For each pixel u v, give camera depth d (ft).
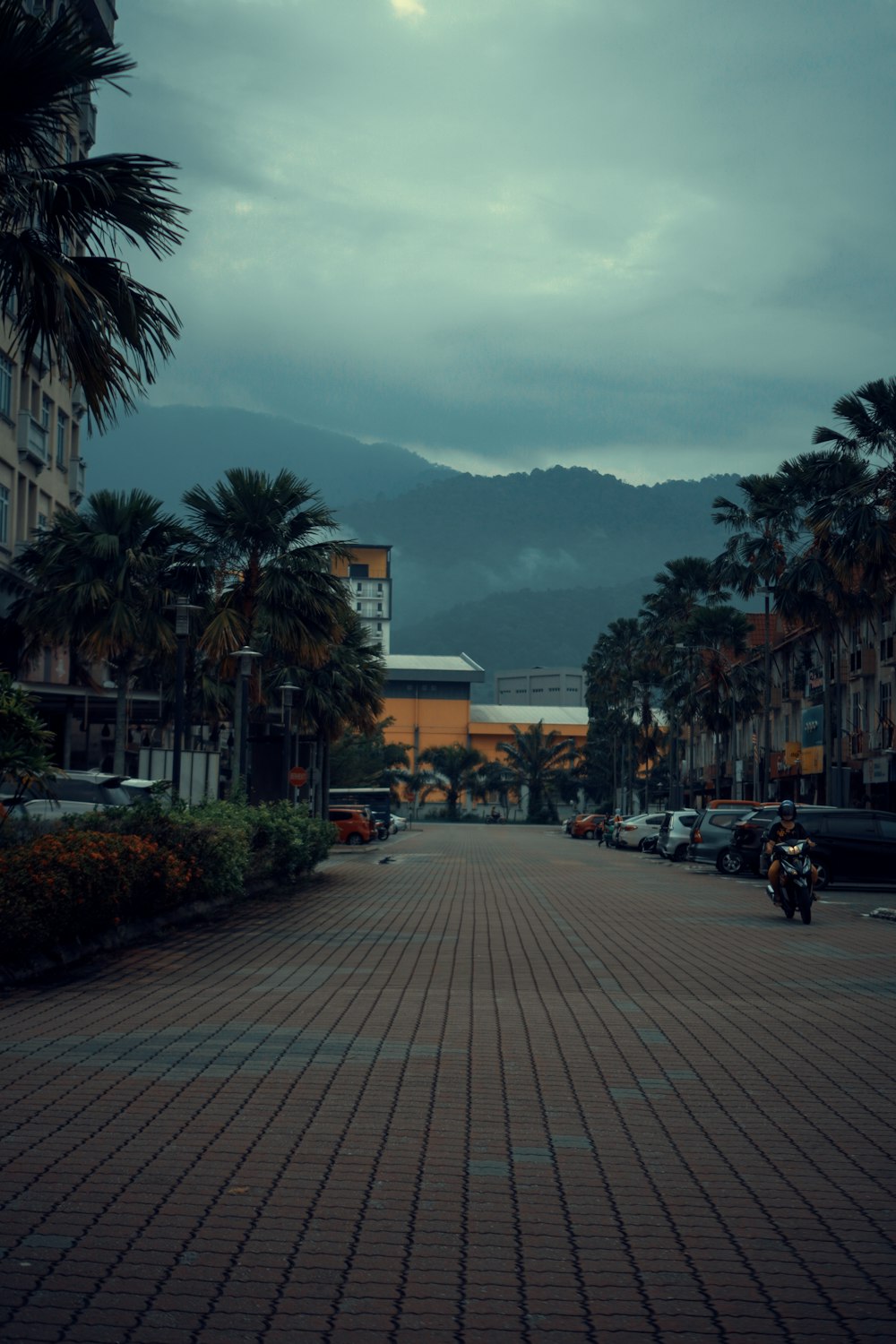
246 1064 26.27
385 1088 24.32
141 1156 19.35
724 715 213.05
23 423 132.77
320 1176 18.48
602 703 339.98
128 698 138.00
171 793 74.74
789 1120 22.41
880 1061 27.86
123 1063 26.14
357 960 45.37
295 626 97.60
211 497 98.22
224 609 96.58
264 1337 12.96
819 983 40.55
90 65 37.29
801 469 158.92
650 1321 13.55
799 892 63.52
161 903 52.60
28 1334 12.86
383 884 92.32
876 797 167.63
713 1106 23.43
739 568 176.65
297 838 83.61
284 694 113.80
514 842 213.05
